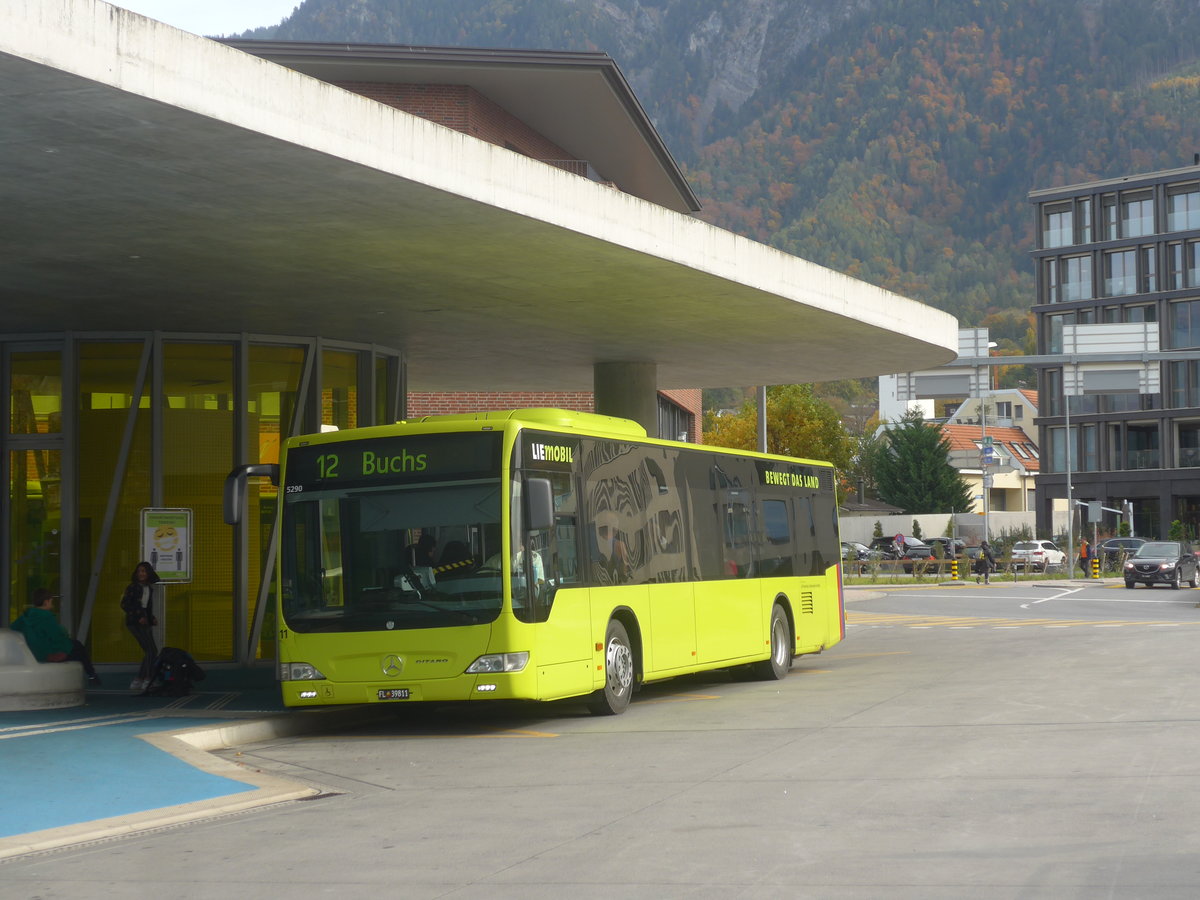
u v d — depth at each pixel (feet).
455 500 45.70
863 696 53.83
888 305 72.90
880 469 310.24
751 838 27.02
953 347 82.38
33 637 53.62
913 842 26.14
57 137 37.83
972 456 204.85
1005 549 217.15
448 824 29.91
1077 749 37.70
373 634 45.44
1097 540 238.68
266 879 25.18
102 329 66.49
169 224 47.16
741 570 61.57
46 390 66.80
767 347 78.48
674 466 56.59
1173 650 71.77
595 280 58.29
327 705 46.29
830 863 24.59
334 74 90.07
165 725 45.98
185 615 66.33
